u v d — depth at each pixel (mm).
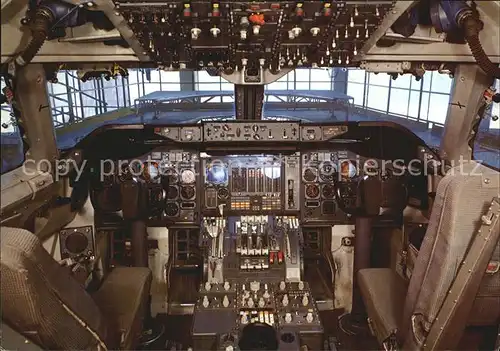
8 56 1971
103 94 10805
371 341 2977
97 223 3285
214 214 3494
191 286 3629
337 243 3607
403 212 3314
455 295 1579
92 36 2213
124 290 2582
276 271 2994
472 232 1537
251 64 2615
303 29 1812
